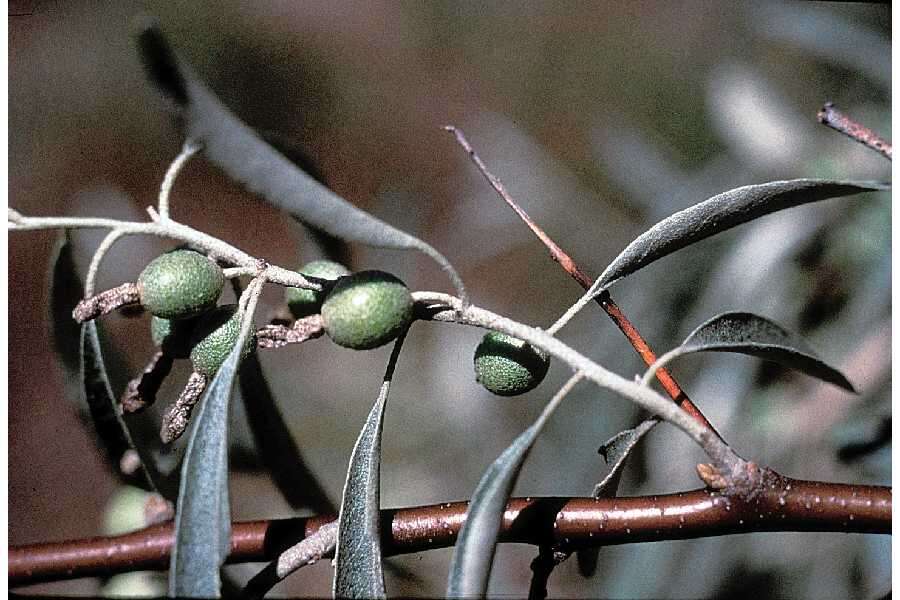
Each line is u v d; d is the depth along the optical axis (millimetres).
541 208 615
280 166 282
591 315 521
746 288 470
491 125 670
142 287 289
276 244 987
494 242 633
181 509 278
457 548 276
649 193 558
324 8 1130
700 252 488
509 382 296
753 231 477
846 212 470
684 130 815
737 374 455
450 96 1037
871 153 483
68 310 340
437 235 802
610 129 583
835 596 428
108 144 1011
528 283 724
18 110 996
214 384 282
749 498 301
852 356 445
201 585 276
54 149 999
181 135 295
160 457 336
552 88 937
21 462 791
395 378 594
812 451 437
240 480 571
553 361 508
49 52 1022
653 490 446
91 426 336
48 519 781
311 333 287
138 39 276
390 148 1060
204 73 1120
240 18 1148
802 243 469
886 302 449
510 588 509
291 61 1130
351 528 288
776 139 515
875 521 301
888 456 405
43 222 293
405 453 566
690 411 302
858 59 503
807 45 513
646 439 448
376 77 1088
